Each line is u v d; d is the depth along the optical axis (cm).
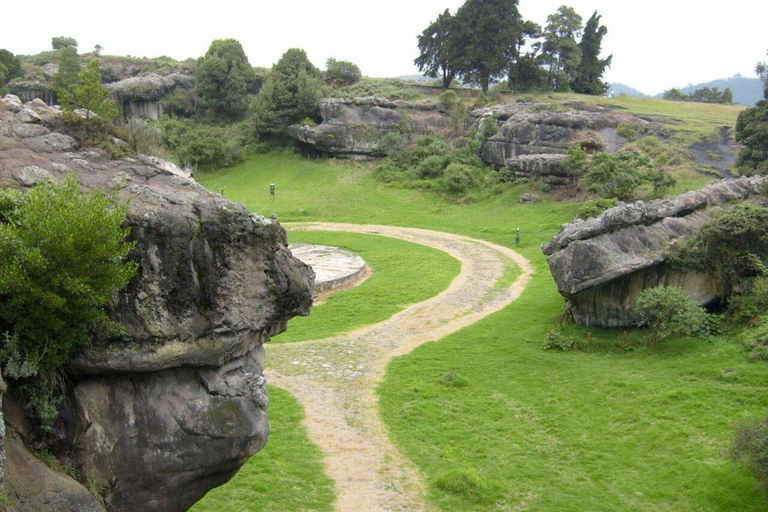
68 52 9212
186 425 1494
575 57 10194
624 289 3534
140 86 9369
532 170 6912
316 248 5953
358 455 2492
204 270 1523
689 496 2162
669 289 3334
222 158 8700
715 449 2361
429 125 9069
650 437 2539
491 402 2992
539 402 2966
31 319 1295
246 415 1566
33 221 1275
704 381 2867
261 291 1609
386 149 8644
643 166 6072
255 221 1590
